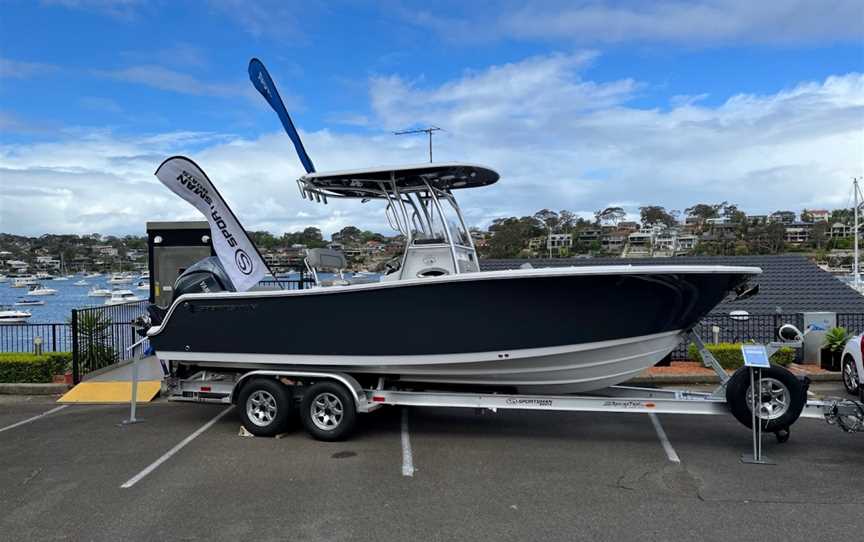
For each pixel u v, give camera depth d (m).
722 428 7.25
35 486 5.60
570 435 7.08
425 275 7.29
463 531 4.50
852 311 16.11
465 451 6.50
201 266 8.00
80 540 4.44
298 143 8.52
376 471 5.89
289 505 5.05
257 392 7.16
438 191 7.62
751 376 5.91
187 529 4.61
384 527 4.59
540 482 5.52
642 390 6.78
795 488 5.25
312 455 6.43
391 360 6.72
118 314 11.90
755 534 4.37
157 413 8.55
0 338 13.10
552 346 6.37
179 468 6.06
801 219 56.88
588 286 6.09
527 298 6.22
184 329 7.50
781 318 11.73
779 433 6.39
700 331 13.34
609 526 4.55
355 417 6.83
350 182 7.56
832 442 6.59
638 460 6.10
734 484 5.37
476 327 6.41
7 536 4.52
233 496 5.27
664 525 4.55
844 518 4.62
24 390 10.05
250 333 7.20
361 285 6.62
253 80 8.48
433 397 6.71
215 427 7.71
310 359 7.00
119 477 5.81
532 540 4.34
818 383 10.12
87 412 8.68
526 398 6.49
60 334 13.45
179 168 7.61
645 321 6.29
